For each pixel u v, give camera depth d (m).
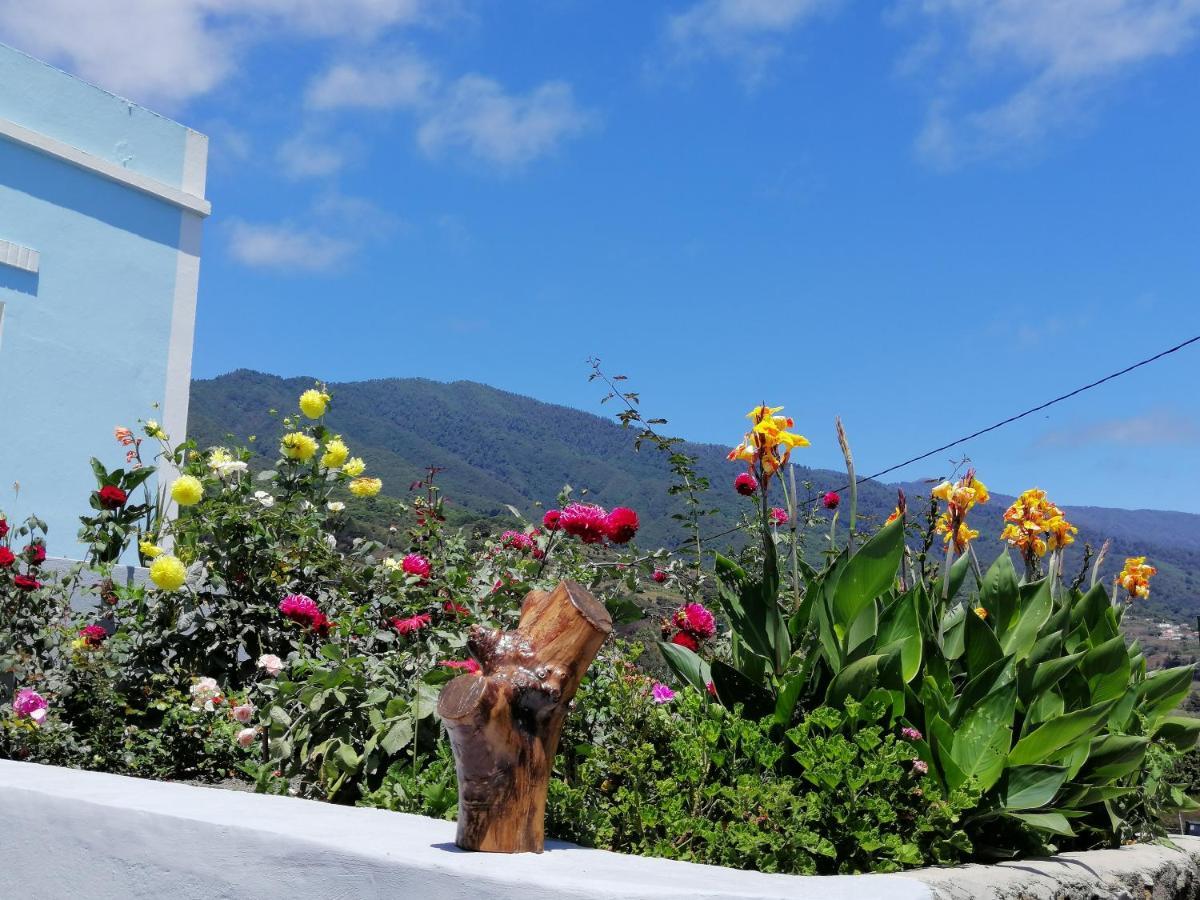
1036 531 4.79
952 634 4.16
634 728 3.71
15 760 4.19
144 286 8.35
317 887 2.47
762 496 3.87
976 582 4.48
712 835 3.27
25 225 7.52
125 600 5.09
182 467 5.83
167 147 8.61
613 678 3.86
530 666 2.63
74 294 7.82
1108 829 4.03
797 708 3.72
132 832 2.80
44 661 5.07
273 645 5.27
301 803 3.31
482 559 5.25
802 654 3.98
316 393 5.91
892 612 3.77
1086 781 3.96
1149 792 4.26
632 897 2.18
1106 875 3.48
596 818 3.36
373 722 3.97
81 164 7.88
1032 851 3.60
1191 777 4.61
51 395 7.61
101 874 2.84
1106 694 4.26
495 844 2.55
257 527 5.35
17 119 7.51
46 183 7.68
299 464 5.86
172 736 4.58
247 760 4.19
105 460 7.95
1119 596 5.56
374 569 5.20
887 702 3.49
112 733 4.57
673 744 3.56
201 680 4.47
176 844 2.71
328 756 4.04
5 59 7.46
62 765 4.43
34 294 7.54
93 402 7.89
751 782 3.34
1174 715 5.03
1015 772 3.48
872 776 3.23
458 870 2.30
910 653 3.68
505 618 4.67
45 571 5.36
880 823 3.23
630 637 4.72
